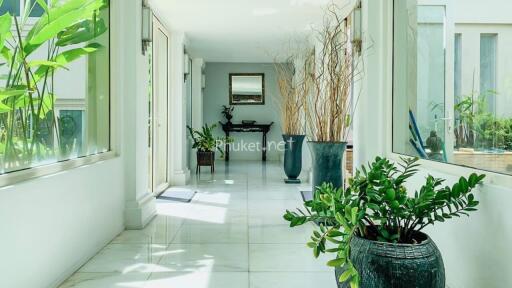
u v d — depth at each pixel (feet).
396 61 10.72
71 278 7.68
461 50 7.60
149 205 12.47
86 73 9.53
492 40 6.68
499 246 5.56
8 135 6.46
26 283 6.31
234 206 14.80
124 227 11.40
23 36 6.97
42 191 6.79
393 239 5.59
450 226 7.02
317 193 6.25
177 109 20.38
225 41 23.20
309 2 15.49
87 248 8.71
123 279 7.63
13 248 5.97
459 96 7.59
